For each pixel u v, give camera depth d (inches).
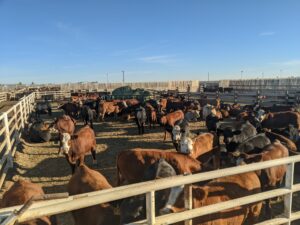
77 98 1253.1
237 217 177.5
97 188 188.4
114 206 169.9
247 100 980.6
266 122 594.2
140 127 690.2
